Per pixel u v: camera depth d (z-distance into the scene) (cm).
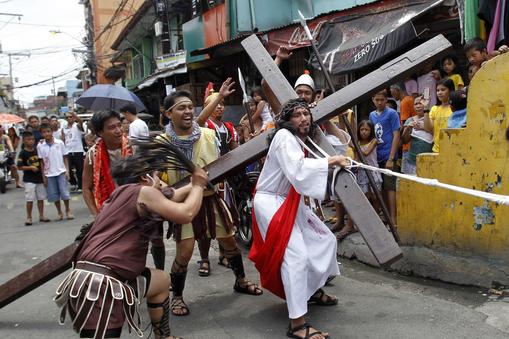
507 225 375
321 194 321
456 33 725
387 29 705
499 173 375
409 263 440
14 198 1174
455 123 442
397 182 449
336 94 366
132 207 275
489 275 387
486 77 376
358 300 398
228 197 532
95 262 267
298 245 339
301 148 352
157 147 291
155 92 2114
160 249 420
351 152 533
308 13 1084
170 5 1655
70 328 388
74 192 1162
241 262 436
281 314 387
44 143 834
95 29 3203
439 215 417
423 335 330
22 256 630
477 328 331
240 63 1299
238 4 1150
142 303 432
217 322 380
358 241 500
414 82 684
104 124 382
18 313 423
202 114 443
